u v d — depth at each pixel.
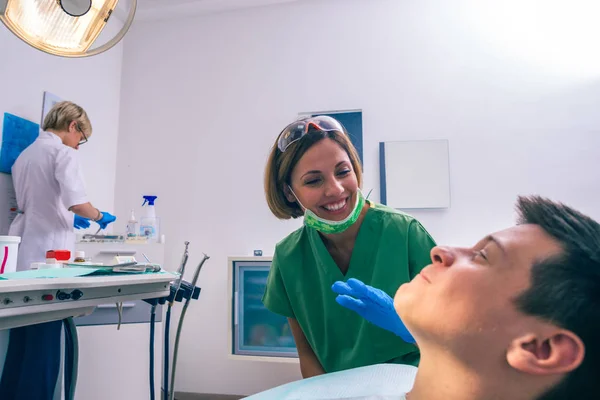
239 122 2.52
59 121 1.82
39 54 2.09
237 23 2.61
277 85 2.50
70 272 0.97
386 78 2.37
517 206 0.56
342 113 2.38
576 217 0.50
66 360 1.53
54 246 1.75
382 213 1.01
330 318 0.96
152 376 1.41
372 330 0.91
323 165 0.89
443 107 2.28
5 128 1.89
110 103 2.61
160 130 2.62
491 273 0.48
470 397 0.49
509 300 0.46
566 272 0.45
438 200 2.21
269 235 2.39
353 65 2.42
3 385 1.32
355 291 0.77
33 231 1.72
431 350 0.53
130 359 1.74
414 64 2.34
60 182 1.70
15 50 1.96
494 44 2.26
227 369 2.30
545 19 2.21
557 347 0.43
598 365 0.42
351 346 0.96
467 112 2.25
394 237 0.96
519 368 0.44
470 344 0.48
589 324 0.43
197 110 2.59
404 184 2.25
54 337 1.42
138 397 1.74
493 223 2.15
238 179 2.47
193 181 2.53
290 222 2.38
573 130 2.12
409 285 0.57
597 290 0.44
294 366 2.24
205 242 2.46
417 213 2.24
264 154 2.46
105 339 1.70
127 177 2.62
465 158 2.22
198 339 2.36
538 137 2.15
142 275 1.08
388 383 0.71
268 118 2.49
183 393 2.33
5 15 1.03
